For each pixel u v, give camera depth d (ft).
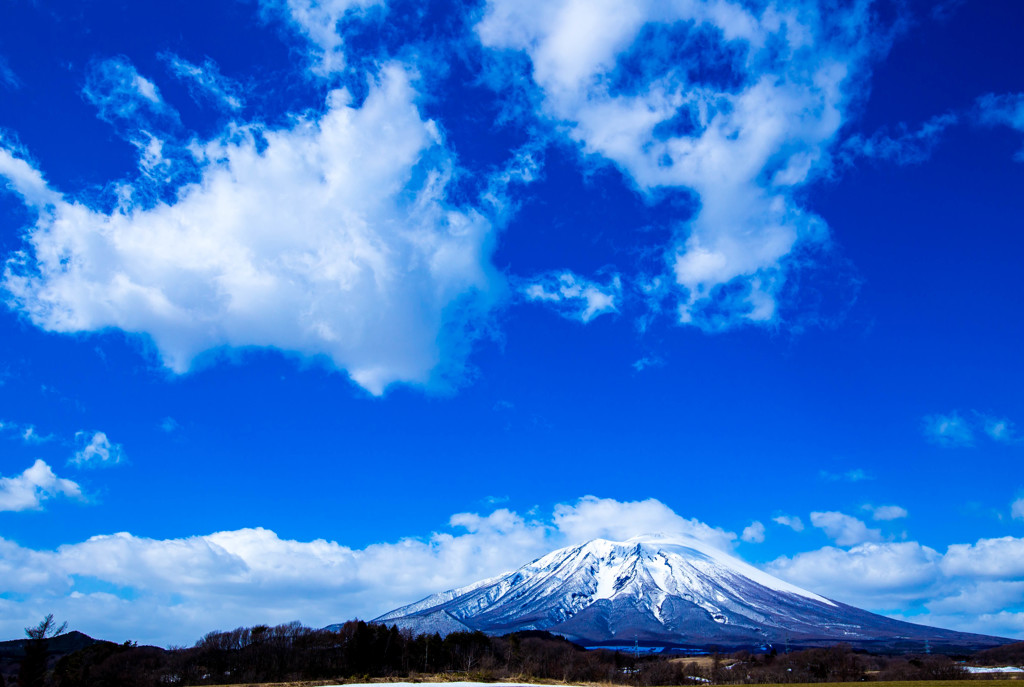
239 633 628.28
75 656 537.24
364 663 569.64
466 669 580.71
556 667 639.35
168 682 505.25
